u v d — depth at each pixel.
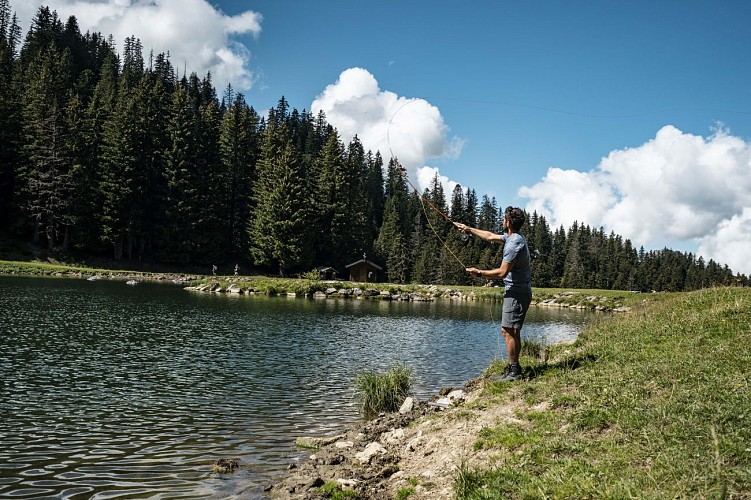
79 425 10.42
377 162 148.88
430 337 27.67
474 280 96.69
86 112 81.31
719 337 9.42
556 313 52.16
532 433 6.88
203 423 10.92
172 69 138.50
